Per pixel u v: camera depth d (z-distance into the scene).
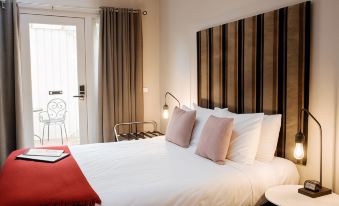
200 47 3.48
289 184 2.23
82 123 4.38
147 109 4.70
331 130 2.12
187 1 3.79
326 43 2.12
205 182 1.97
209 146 2.44
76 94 4.37
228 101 3.04
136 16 4.46
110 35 4.26
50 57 4.20
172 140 3.09
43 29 4.10
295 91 2.33
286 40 2.38
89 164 2.36
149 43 4.64
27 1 3.86
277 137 2.42
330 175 2.14
